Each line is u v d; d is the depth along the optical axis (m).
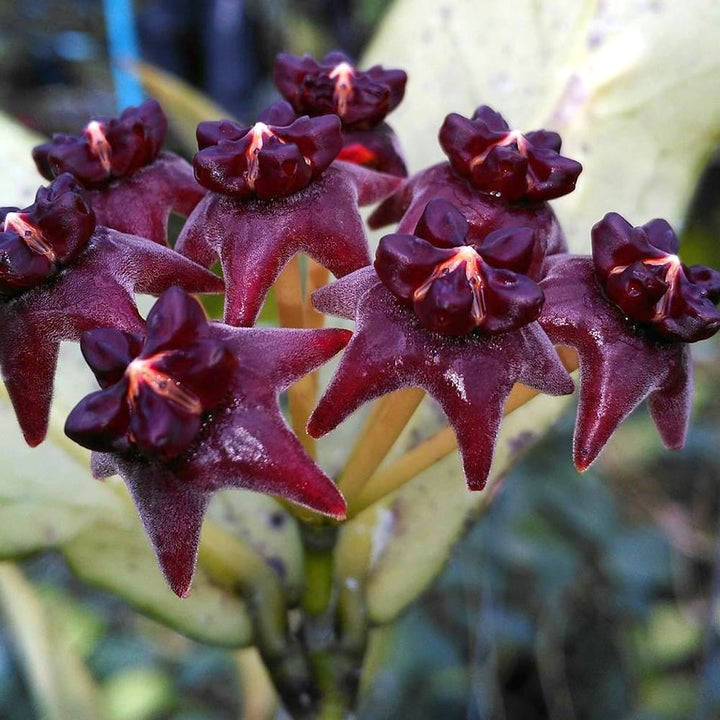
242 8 0.32
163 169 0.11
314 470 0.09
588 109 0.14
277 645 0.12
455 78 0.16
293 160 0.10
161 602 0.12
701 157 0.14
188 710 0.29
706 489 0.31
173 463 0.09
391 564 0.12
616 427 0.10
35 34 0.37
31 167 0.15
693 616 0.30
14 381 0.10
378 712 0.28
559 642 0.30
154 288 0.10
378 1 0.35
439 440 0.11
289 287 0.11
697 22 0.14
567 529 0.30
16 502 0.12
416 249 0.09
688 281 0.10
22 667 0.27
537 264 0.10
